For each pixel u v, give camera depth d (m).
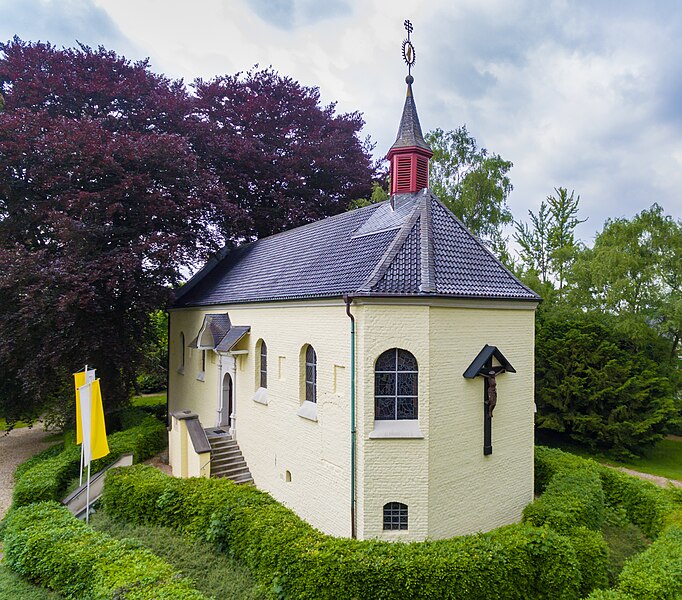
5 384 22.69
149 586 8.38
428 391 12.01
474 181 30.09
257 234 31.83
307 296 14.02
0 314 20.41
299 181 31.75
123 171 20.55
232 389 19.73
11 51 23.31
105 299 21.16
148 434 20.14
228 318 20.09
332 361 13.19
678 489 14.57
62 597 9.38
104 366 21.55
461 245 14.62
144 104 25.05
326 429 13.39
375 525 11.97
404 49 17.02
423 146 16.66
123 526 12.57
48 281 18.27
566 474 14.69
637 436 24.17
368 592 8.67
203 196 24.33
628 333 24.92
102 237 20.91
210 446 17.39
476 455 13.20
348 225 17.50
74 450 18.03
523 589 9.30
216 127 29.12
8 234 21.70
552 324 26.73
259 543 9.88
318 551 9.11
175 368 26.81
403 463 11.97
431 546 9.56
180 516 12.10
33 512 12.13
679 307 24.73
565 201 32.31
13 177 20.80
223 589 9.27
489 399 13.15
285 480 15.58
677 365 26.50
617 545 12.79
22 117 19.81
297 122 34.19
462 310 12.92
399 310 12.05
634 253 26.48
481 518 13.34
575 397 25.36
